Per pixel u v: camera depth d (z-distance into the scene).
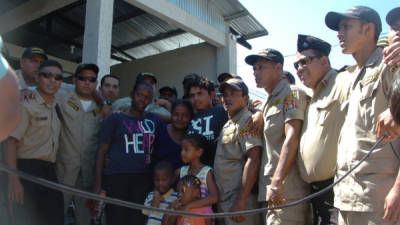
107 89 4.19
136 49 9.80
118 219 3.00
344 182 2.02
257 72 2.75
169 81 9.02
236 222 2.57
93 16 5.48
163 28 8.49
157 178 2.90
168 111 4.20
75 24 8.28
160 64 9.28
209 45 8.51
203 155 3.02
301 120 2.46
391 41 1.87
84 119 3.46
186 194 2.67
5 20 7.44
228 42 8.13
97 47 5.34
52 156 3.02
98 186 3.09
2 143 2.81
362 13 2.13
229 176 2.72
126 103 4.09
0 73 1.02
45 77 2.91
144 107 3.33
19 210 2.77
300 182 2.45
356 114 2.02
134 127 3.23
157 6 6.44
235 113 2.88
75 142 3.33
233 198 2.67
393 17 1.85
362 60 2.18
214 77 8.30
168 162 2.99
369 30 2.14
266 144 2.58
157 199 2.89
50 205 2.91
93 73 3.53
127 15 7.96
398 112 1.55
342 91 2.27
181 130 3.34
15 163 2.72
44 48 9.45
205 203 2.65
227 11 7.88
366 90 1.99
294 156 2.39
